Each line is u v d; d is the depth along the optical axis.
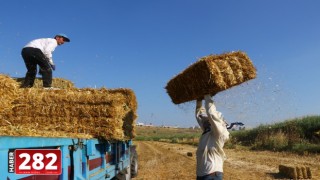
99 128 7.18
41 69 10.22
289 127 32.44
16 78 10.49
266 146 30.48
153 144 45.22
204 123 6.25
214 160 5.91
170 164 20.12
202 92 6.54
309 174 14.05
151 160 22.52
